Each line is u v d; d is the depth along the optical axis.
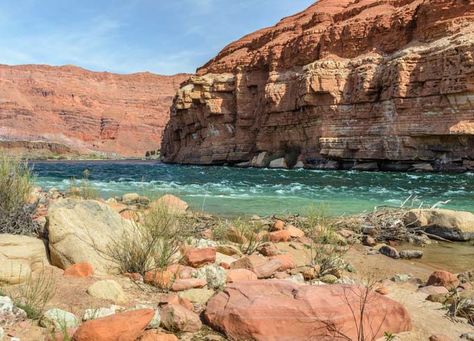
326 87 41.53
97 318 2.88
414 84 35.06
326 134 42.03
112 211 5.23
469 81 30.75
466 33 33.25
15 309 2.99
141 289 4.02
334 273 5.32
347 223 9.80
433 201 15.28
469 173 31.08
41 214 7.87
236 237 7.30
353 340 3.07
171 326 3.14
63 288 3.73
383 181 25.08
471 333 3.45
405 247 8.17
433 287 4.82
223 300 3.46
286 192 18.77
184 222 6.50
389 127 36.78
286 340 3.02
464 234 8.70
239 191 19.22
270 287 3.61
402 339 3.25
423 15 38.31
